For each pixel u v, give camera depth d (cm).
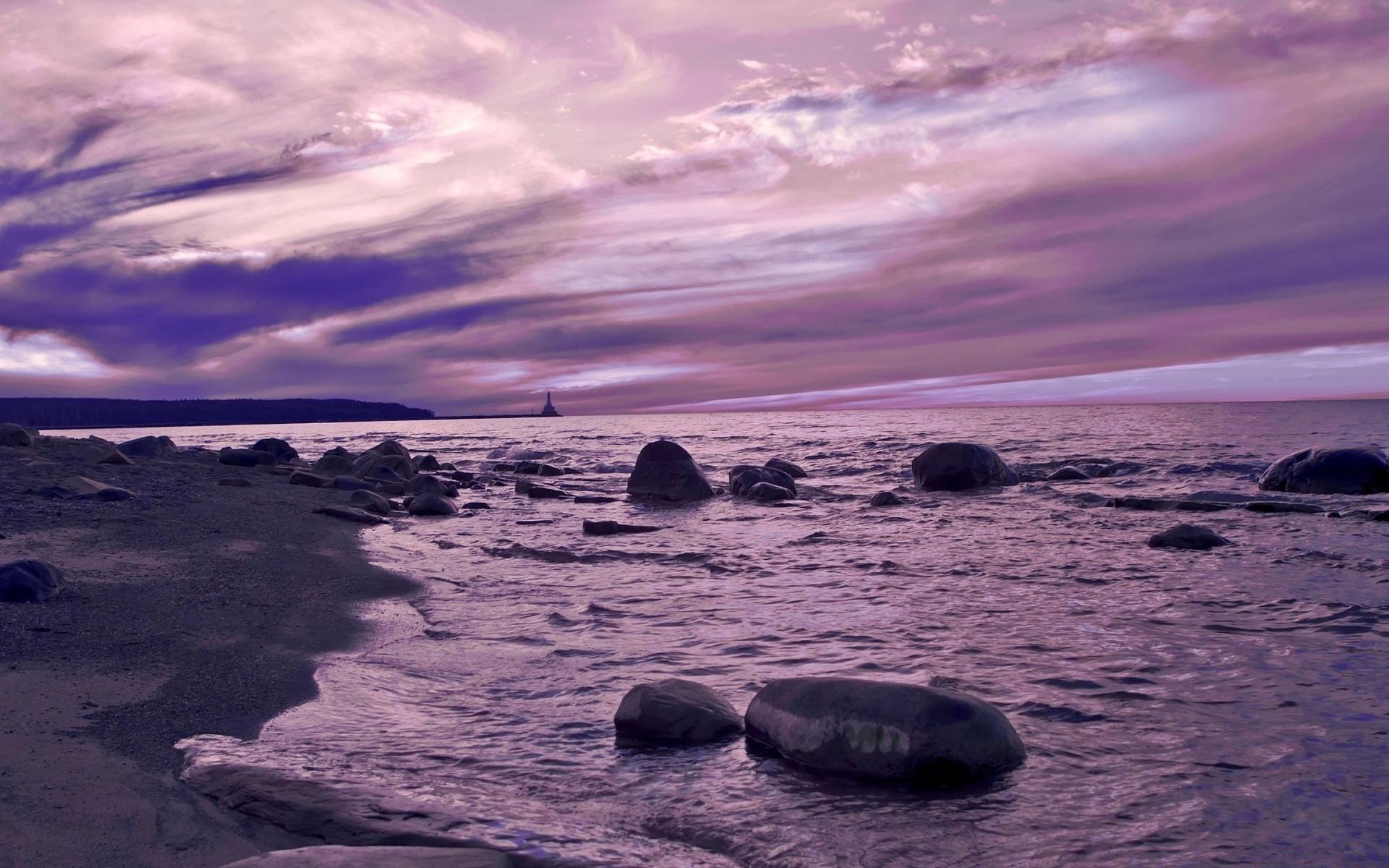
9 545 805
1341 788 336
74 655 505
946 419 9869
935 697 378
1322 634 578
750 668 535
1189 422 5738
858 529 1240
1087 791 342
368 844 295
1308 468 1505
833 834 312
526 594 788
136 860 276
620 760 392
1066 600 715
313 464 2488
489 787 357
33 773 338
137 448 2227
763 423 9888
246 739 402
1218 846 294
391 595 771
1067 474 1914
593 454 3569
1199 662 518
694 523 1375
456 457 3672
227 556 877
